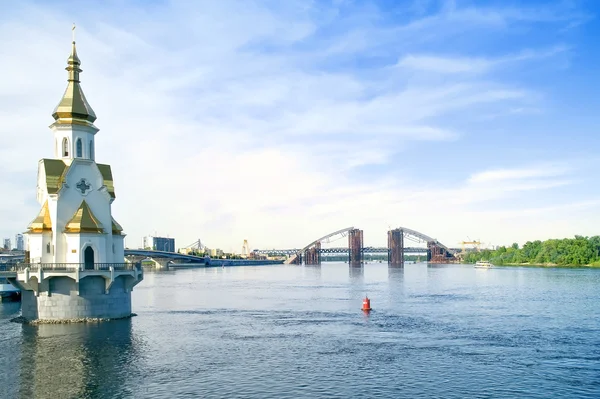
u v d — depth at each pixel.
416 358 72.62
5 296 143.00
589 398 56.56
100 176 100.62
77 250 95.56
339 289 193.00
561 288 182.38
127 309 101.38
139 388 58.91
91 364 68.25
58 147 100.50
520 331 92.75
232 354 74.44
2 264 100.81
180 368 66.81
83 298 95.19
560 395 57.53
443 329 95.06
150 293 177.38
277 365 68.62
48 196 95.81
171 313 117.12
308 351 76.62
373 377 63.59
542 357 73.31
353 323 102.19
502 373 65.50
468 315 112.88
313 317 110.88
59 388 58.75
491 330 93.88
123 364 68.38
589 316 110.38
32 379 61.84
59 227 96.19
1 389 58.34
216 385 60.16
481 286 199.00
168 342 81.88
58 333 85.88
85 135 101.25
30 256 96.38
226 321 104.31
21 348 75.88
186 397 56.16
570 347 79.62
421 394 57.62
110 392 57.56
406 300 145.75
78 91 102.44
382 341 83.94
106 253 99.19
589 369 67.31
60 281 94.06
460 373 65.56
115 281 98.75
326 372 65.56
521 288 185.25
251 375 64.06
